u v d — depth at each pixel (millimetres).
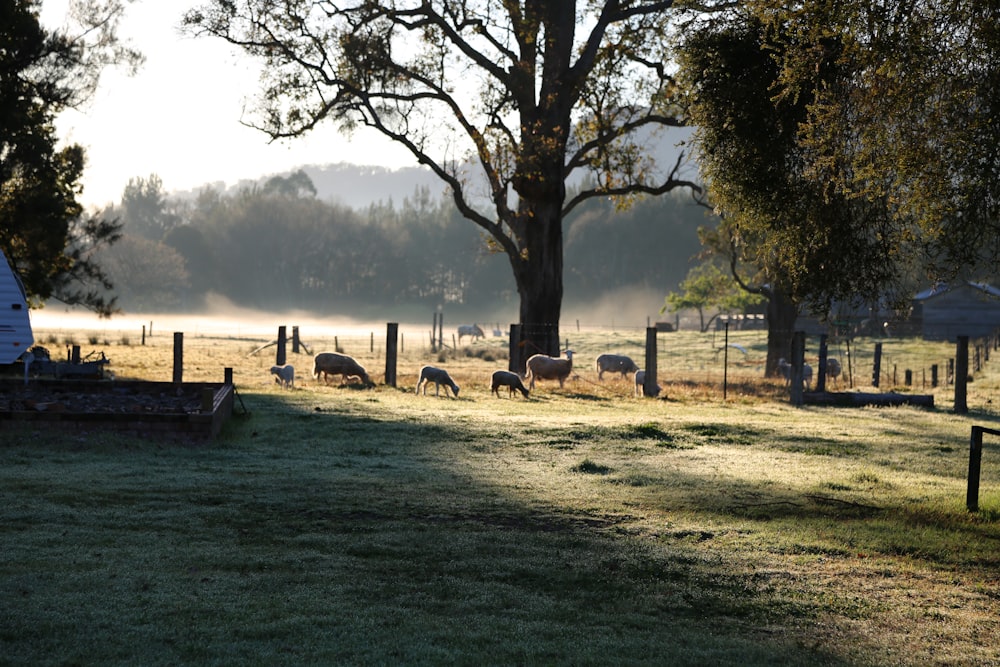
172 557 8445
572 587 8133
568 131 37656
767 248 15602
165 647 6160
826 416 24172
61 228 37094
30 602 6953
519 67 35594
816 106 12133
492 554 9078
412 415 20344
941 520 11180
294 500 11250
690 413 24219
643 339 73812
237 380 30625
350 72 36875
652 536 10109
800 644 6867
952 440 19547
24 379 20188
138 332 80062
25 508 10219
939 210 11133
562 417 21156
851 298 14750
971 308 72688
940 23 10719
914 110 10977
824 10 11117
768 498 12320
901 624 7469
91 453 14055
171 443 15328
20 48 34438
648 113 37688
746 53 14031
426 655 6227
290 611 7062
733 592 8164
